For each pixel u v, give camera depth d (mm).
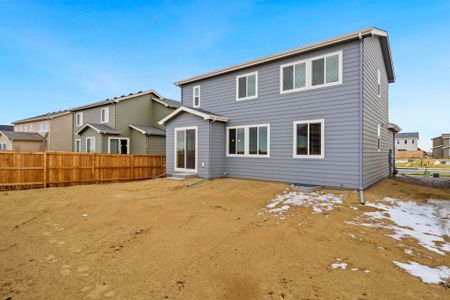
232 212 6605
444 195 9062
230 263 3688
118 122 20469
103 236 5027
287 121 10445
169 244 4516
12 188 10469
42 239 4906
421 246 4254
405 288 2912
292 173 10250
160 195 8938
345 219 5793
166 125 13805
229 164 12492
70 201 8250
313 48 9469
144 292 2971
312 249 4105
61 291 3021
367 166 9227
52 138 24922
